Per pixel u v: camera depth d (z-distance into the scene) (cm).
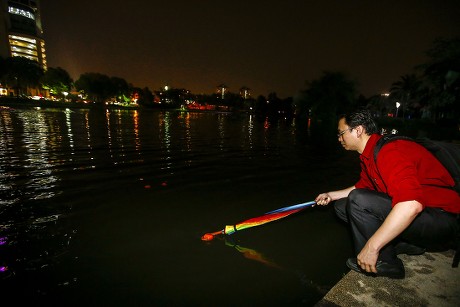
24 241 286
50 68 8231
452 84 2420
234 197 448
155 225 332
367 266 170
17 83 6975
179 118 3709
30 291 209
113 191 461
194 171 630
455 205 177
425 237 181
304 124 3678
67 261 250
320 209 403
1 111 2909
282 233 320
